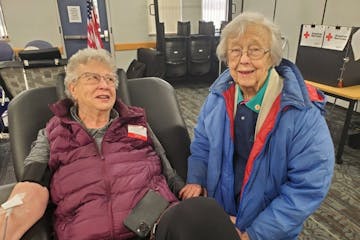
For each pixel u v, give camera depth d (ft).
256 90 3.76
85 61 4.33
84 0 16.29
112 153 4.22
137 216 3.55
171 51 16.14
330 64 8.48
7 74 7.82
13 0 15.14
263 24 3.45
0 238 3.06
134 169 4.15
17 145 4.56
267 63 3.58
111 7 16.75
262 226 3.55
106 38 17.22
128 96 5.49
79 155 4.08
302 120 3.36
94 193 3.84
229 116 3.99
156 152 4.78
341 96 7.95
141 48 16.83
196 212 2.95
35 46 11.96
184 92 16.22
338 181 7.59
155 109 5.59
